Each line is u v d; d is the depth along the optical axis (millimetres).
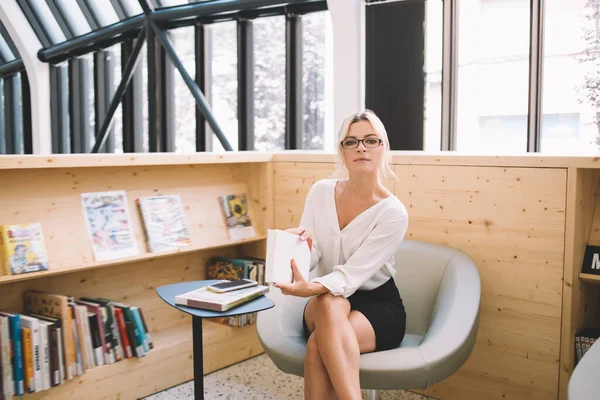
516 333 2801
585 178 2682
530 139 4309
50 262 2844
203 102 6223
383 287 2432
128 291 3408
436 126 4746
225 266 3750
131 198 3303
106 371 2977
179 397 3148
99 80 7879
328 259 2488
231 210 3750
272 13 5609
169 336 3438
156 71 6645
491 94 4492
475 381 2951
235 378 3404
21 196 2814
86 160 2771
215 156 3391
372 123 2383
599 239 2758
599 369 1792
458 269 2660
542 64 4230
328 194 2510
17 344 2625
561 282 2643
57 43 8312
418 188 3080
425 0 4660
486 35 4465
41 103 8555
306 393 2066
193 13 6074
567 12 4098
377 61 4914
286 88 5609
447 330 2268
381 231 2340
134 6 6992
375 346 2238
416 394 3156
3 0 7855
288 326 2439
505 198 2785
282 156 3764
